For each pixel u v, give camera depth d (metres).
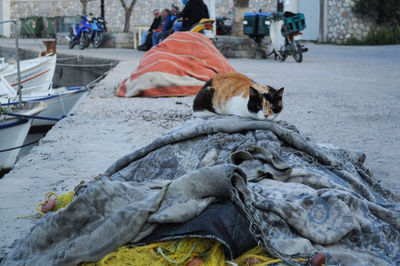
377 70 13.84
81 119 7.04
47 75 14.18
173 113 7.47
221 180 2.65
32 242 2.83
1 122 8.24
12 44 27.55
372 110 7.82
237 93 4.18
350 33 26.77
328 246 2.79
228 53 18.64
